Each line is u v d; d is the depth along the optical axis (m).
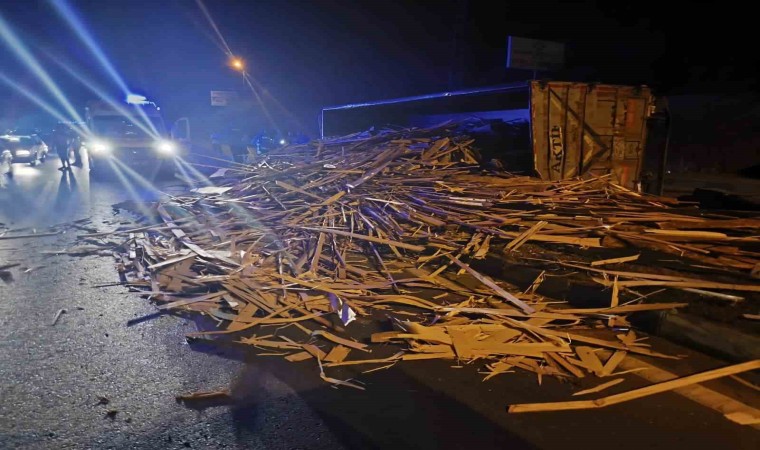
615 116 9.45
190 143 19.36
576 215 7.15
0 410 3.60
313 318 5.18
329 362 4.28
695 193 11.09
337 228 7.72
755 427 3.39
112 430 3.38
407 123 15.38
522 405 3.59
